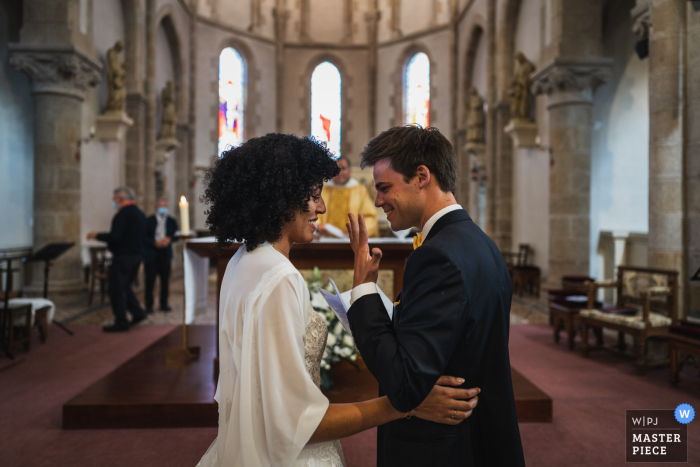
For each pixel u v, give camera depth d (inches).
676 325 153.5
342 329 123.6
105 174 332.2
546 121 327.3
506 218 400.8
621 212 290.4
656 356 179.0
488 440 43.4
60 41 265.3
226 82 609.9
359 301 43.4
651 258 185.3
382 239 152.4
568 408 133.0
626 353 186.5
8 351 174.9
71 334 214.4
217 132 591.5
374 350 40.3
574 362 177.9
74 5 272.4
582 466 101.0
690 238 176.6
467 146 471.8
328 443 46.8
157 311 277.1
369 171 545.6
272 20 646.5
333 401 123.0
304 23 658.2
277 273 41.7
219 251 49.3
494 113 423.8
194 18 554.6
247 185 45.1
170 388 130.1
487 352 43.5
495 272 44.0
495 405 43.0
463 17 544.4
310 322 44.9
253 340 40.5
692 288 175.9
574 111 284.2
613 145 289.4
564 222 288.0
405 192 49.1
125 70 373.7
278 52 650.2
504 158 401.1
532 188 352.8
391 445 45.5
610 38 289.0
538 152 342.6
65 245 214.7
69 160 277.9
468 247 42.7
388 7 651.5
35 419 124.4
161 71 486.0
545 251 332.8
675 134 178.2
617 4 283.7
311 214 48.3
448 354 38.4
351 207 187.5
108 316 258.4
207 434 115.6
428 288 39.9
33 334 218.2
